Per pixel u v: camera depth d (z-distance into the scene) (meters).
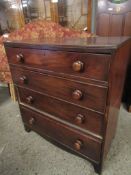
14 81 1.09
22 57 0.90
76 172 0.94
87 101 0.73
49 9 2.07
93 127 0.79
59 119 0.94
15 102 1.81
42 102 0.98
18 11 2.04
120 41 0.71
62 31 1.55
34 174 0.94
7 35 1.59
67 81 0.75
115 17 1.43
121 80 0.86
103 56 0.59
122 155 1.04
